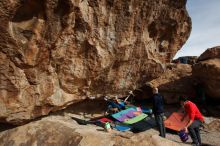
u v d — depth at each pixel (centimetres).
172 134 1043
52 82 826
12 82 729
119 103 1094
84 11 819
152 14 1042
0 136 798
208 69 1317
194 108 827
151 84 1376
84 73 896
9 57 707
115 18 914
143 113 1112
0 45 684
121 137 727
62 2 739
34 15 716
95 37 876
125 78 1062
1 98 723
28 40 724
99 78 962
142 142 697
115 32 927
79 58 868
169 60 1209
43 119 860
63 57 824
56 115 927
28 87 769
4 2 645
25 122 811
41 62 778
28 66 750
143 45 1055
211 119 1211
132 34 989
